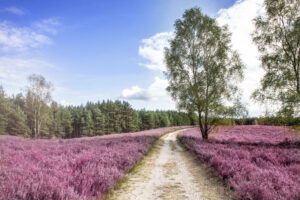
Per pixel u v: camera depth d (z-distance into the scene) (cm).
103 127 6194
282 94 1240
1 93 4631
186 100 1688
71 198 350
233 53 1596
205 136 1675
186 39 1769
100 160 680
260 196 372
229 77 1584
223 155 851
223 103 1568
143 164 879
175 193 488
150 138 1786
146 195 475
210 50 1681
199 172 721
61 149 978
